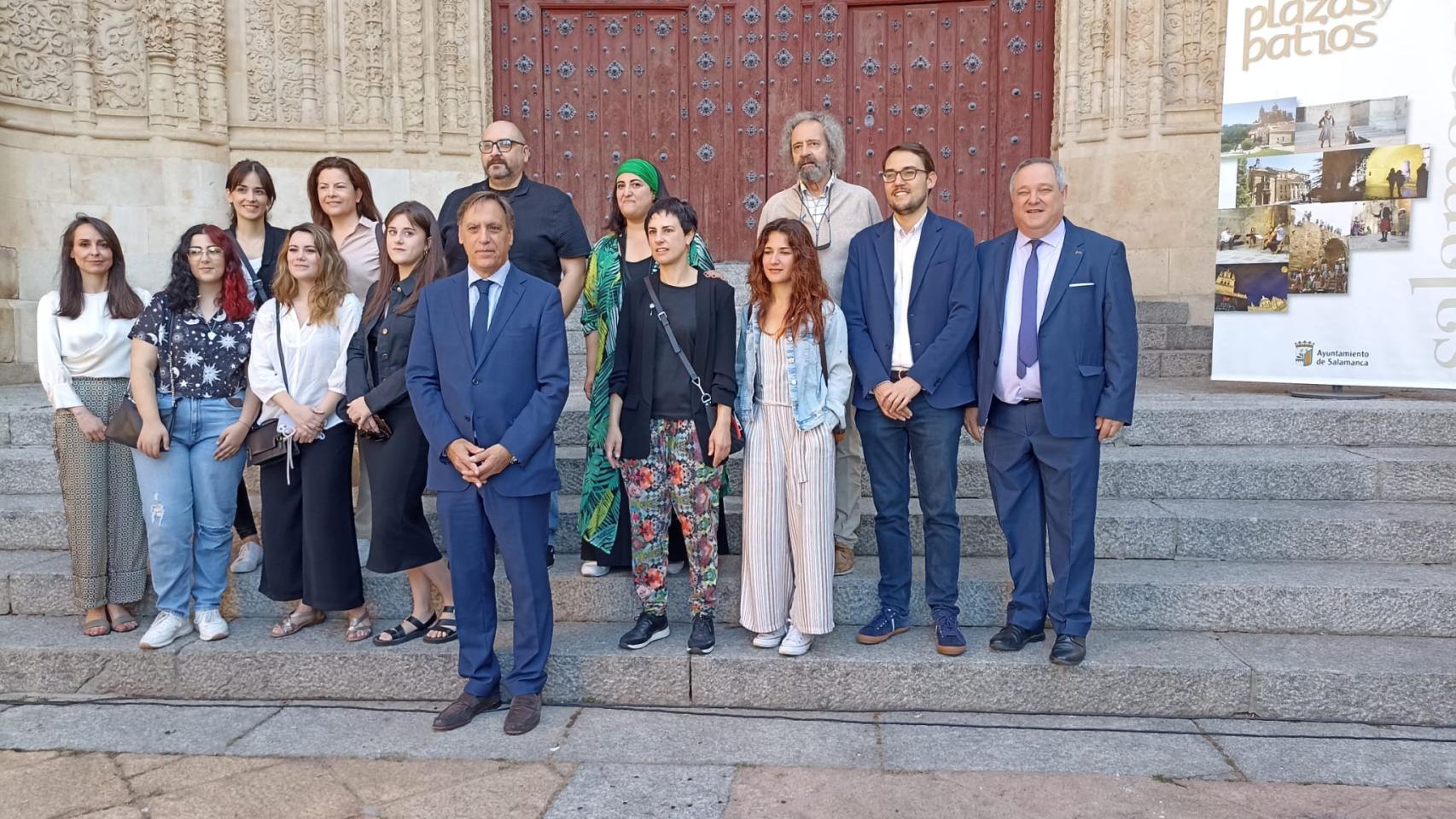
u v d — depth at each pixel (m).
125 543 3.66
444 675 3.40
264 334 3.43
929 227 3.41
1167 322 6.92
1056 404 3.19
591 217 7.95
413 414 3.34
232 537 4.04
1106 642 3.44
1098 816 2.60
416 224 3.40
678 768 2.89
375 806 2.69
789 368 3.28
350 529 3.49
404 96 7.57
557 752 2.99
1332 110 4.95
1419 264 4.77
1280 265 5.10
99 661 3.46
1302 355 5.07
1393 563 3.83
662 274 3.40
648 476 3.37
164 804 2.71
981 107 7.77
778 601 3.36
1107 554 3.94
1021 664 3.24
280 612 3.82
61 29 6.76
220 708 3.36
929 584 3.39
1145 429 4.66
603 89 7.91
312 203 3.91
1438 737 3.05
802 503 3.28
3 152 6.47
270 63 7.42
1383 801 2.66
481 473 3.00
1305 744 3.01
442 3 7.56
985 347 3.34
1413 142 4.76
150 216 7.04
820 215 3.75
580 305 6.66
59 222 6.78
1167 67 7.23
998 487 3.39
